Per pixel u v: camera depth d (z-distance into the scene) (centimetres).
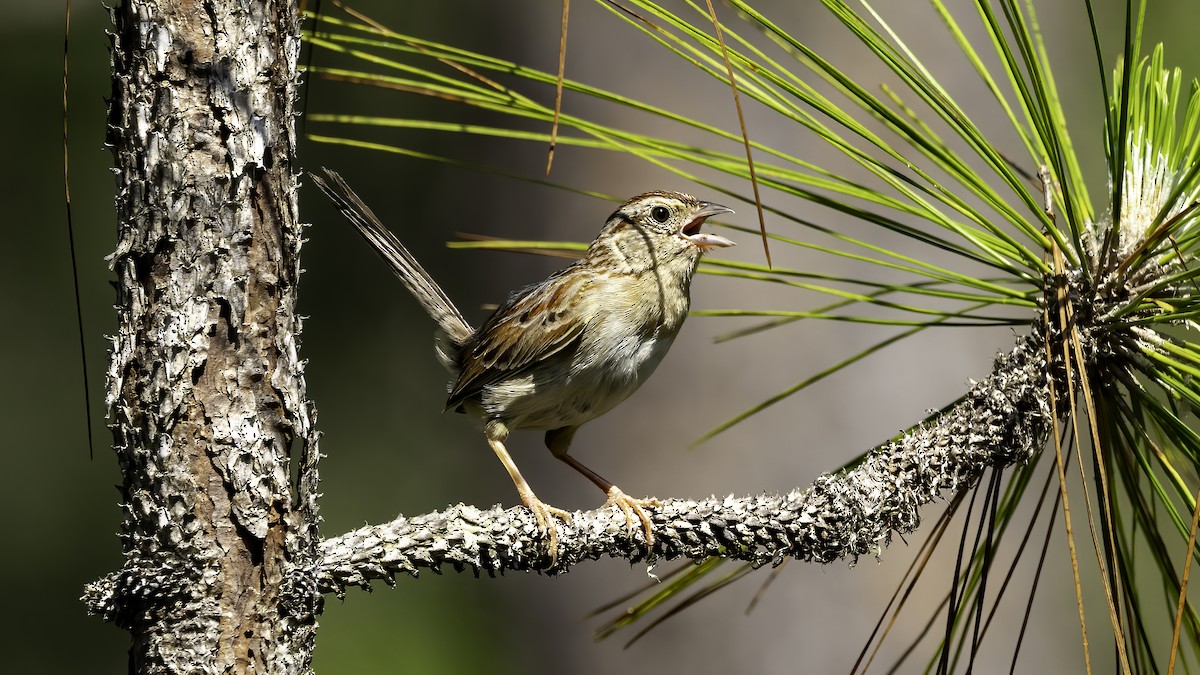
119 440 509
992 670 1255
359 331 1844
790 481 1220
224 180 500
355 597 1709
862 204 1209
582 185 1304
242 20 500
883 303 589
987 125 1188
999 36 536
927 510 1223
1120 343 549
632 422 1261
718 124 1238
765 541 611
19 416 1866
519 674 1367
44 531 1844
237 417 505
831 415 1217
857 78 1212
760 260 1220
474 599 1722
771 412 1223
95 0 1758
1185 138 563
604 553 623
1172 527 1108
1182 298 521
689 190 1237
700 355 1242
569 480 1301
